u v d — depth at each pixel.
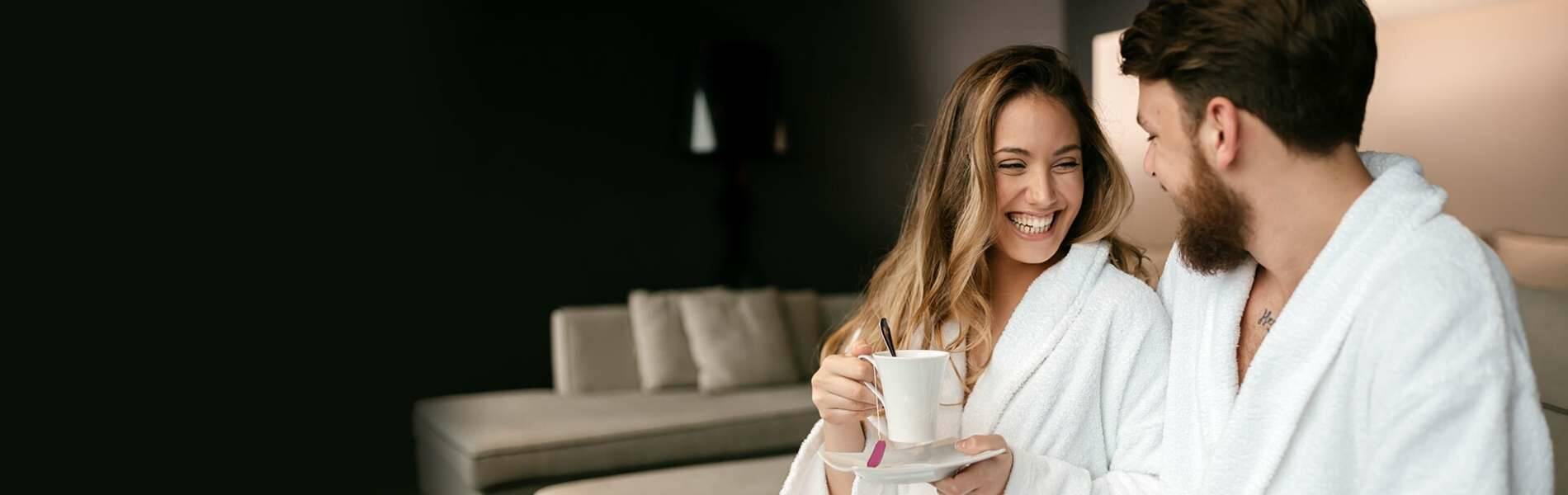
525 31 4.64
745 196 4.92
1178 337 1.15
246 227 4.38
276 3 4.41
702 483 2.29
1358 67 0.90
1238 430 1.02
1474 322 0.86
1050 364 1.20
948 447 1.02
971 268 1.21
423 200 4.56
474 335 4.64
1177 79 0.94
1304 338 0.97
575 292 4.78
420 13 4.52
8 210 4.09
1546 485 0.87
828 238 5.23
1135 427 1.19
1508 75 2.69
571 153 4.74
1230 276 1.10
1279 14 0.89
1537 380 1.34
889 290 1.33
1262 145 0.93
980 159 1.17
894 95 5.32
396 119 4.52
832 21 5.16
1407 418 0.86
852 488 1.23
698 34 4.93
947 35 5.23
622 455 3.25
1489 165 2.75
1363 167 0.96
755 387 3.96
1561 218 2.56
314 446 4.46
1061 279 1.23
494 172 4.63
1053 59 1.22
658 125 4.89
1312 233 0.97
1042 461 1.10
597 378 3.86
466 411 3.53
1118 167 1.26
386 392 4.55
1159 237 3.76
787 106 5.07
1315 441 0.98
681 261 4.96
